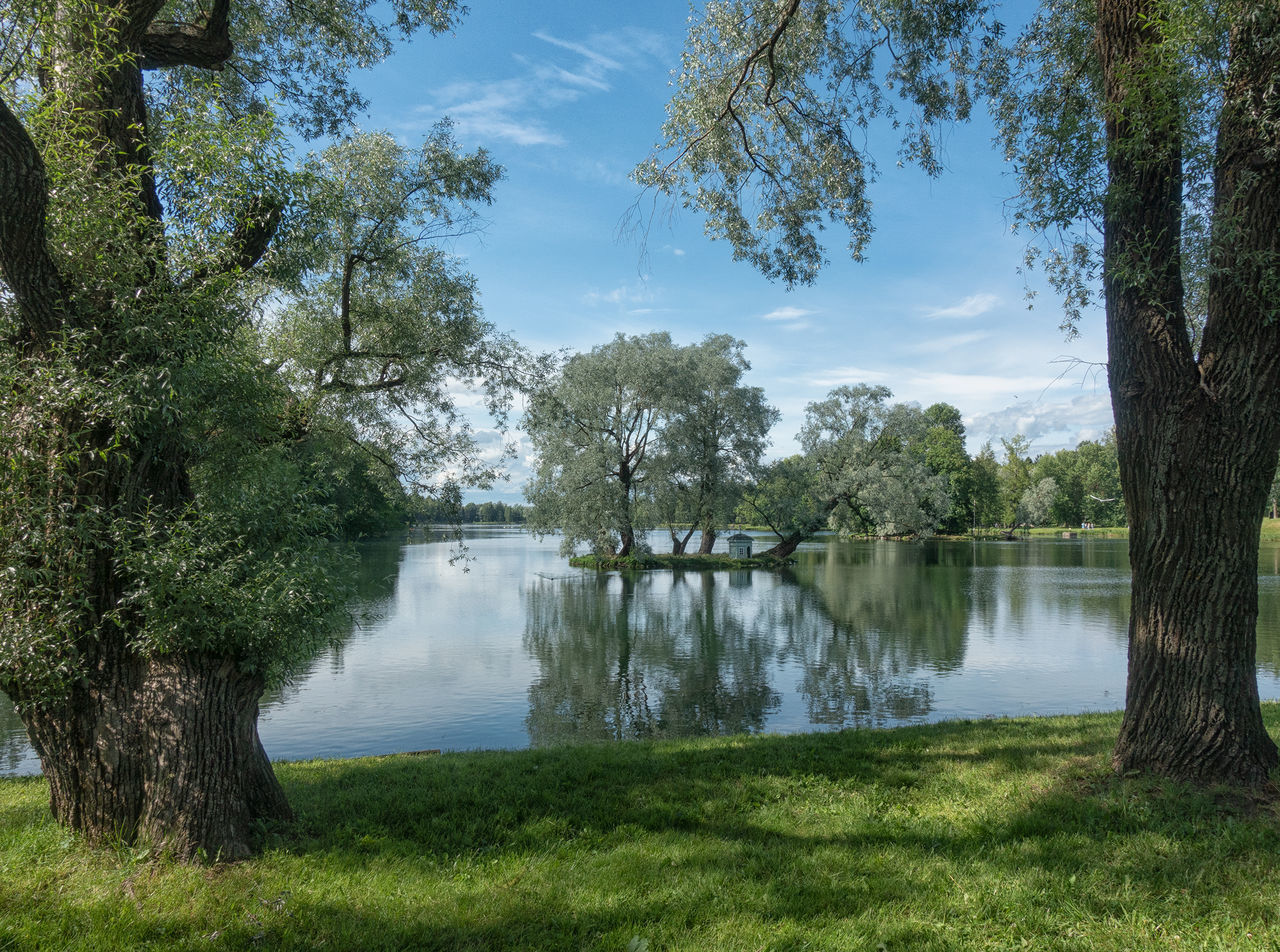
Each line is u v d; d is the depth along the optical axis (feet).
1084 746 23.22
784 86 31.58
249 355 19.99
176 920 13.14
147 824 15.94
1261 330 17.17
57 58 17.67
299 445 30.86
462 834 17.98
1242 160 17.57
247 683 17.67
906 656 56.80
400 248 33.35
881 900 13.97
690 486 135.64
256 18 31.27
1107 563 146.41
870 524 229.45
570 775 22.74
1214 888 13.58
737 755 24.67
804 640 64.08
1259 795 16.72
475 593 103.04
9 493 15.17
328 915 13.55
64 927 12.80
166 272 17.58
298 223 21.31
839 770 22.59
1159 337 18.25
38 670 15.20
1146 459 18.44
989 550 190.49
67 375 15.56
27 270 15.49
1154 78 17.74
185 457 18.67
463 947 12.57
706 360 131.95
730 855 16.33
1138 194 18.61
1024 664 53.42
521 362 39.60
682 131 32.04
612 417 126.93
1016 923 12.80
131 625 16.69
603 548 131.13
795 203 33.50
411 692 46.98
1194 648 17.79
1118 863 14.71
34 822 17.69
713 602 90.38
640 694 45.80
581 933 12.93
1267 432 17.35
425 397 37.86
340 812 19.56
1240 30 17.34
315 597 18.04
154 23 22.89
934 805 19.29
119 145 18.29
